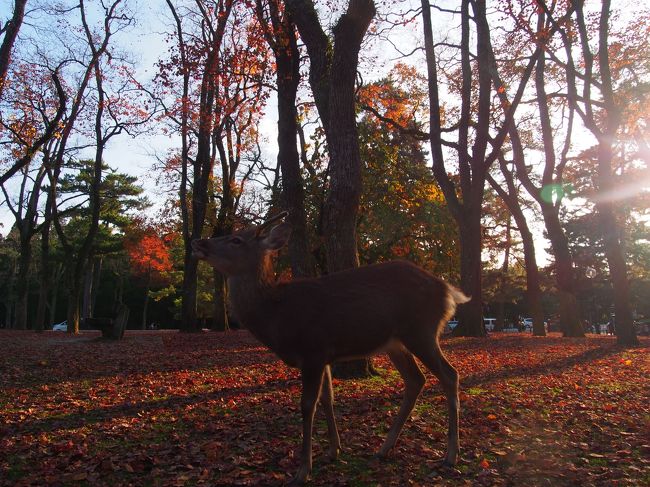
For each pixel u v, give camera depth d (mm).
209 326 56562
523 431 6195
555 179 24141
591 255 45875
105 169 44906
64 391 9000
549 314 63469
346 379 9672
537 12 19672
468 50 21125
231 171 28438
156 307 66375
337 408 7379
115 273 60062
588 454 5312
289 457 5238
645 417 6836
